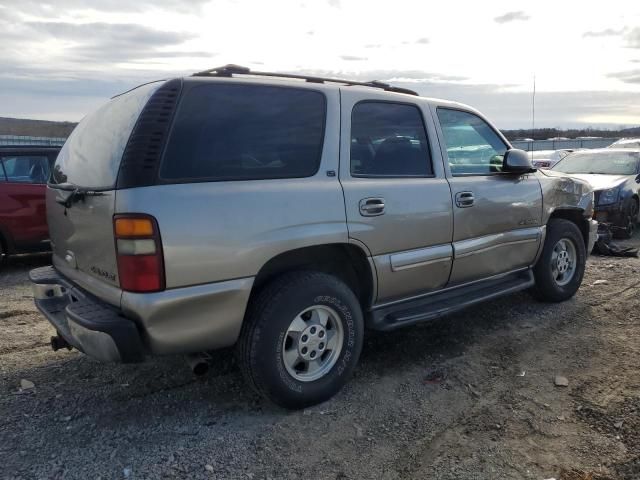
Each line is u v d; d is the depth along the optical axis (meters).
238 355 3.16
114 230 2.71
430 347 4.31
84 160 3.26
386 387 3.62
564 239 5.33
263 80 3.24
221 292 2.87
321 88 3.47
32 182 7.41
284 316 3.11
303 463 2.79
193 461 2.79
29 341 4.43
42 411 3.28
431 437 3.04
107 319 2.72
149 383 3.65
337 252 3.49
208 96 2.99
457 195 4.04
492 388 3.62
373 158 3.64
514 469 2.76
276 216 3.04
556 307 5.27
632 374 3.80
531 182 4.79
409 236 3.72
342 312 3.37
